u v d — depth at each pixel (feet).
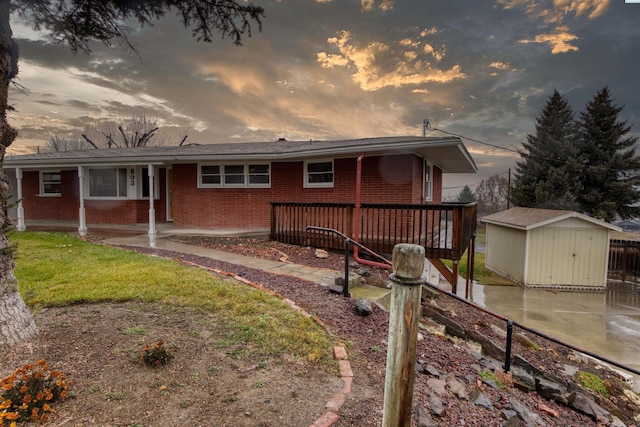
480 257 54.75
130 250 22.08
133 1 11.48
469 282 32.76
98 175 37.37
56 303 11.71
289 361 8.87
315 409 6.95
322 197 30.53
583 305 29.40
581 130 74.95
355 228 21.88
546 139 77.66
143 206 37.52
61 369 7.56
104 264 17.26
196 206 33.58
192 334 9.89
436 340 12.94
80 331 9.56
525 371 12.98
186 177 33.68
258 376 8.07
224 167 33.12
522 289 35.14
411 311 4.52
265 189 32.60
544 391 11.30
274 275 17.47
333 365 8.89
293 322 11.11
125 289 13.24
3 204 8.20
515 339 17.78
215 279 15.17
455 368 10.71
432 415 7.41
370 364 9.31
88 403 6.54
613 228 34.50
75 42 12.57
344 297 14.76
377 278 17.79
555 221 35.14
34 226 35.60
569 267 35.58
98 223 37.45
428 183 34.30
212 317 11.20
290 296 14.08
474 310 21.62
